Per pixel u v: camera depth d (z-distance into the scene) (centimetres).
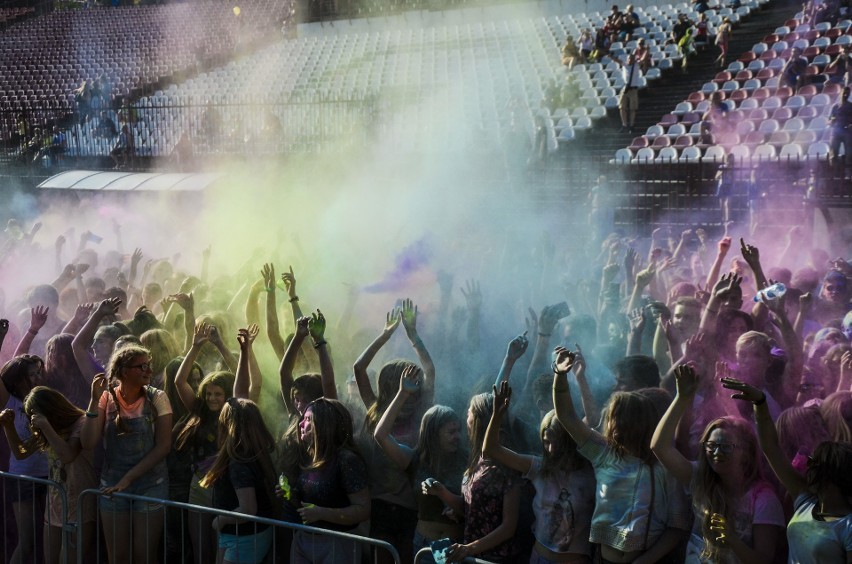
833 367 574
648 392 477
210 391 575
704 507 419
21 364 633
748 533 414
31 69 3869
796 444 453
